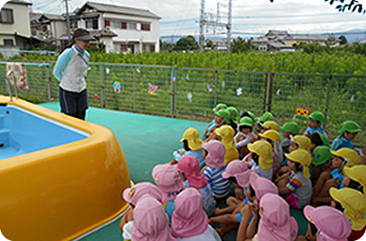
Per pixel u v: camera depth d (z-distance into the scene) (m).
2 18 27.69
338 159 3.05
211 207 2.70
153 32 39.88
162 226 1.69
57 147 2.48
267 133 3.53
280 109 6.83
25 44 30.64
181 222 1.98
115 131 5.78
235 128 4.74
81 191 2.42
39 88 9.68
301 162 2.83
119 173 2.85
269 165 2.96
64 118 3.54
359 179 2.32
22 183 2.10
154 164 4.04
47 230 2.20
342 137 3.89
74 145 2.55
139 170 3.81
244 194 2.82
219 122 4.51
